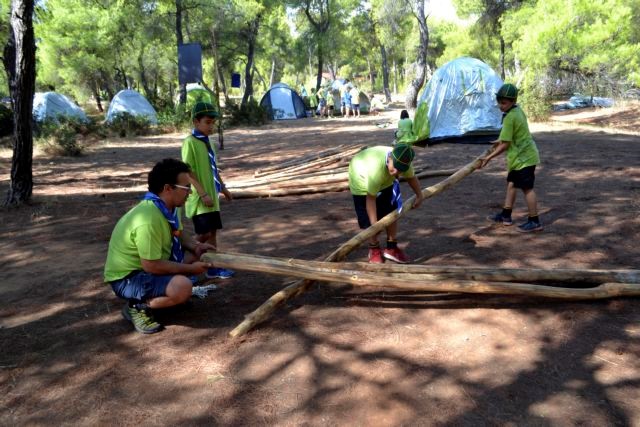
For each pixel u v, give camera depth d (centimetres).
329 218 634
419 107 1370
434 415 251
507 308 361
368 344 319
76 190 891
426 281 351
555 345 312
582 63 1908
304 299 386
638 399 259
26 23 709
